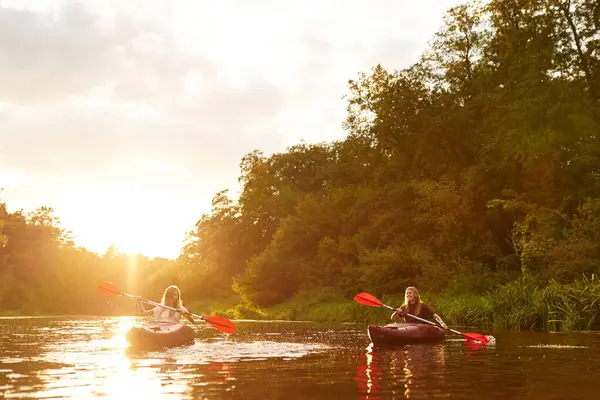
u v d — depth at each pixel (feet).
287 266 141.59
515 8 102.42
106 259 241.76
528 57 97.96
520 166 102.22
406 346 35.99
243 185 201.46
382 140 126.31
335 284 126.52
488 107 106.32
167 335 35.35
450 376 22.18
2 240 181.37
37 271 212.02
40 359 28.37
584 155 93.09
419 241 110.73
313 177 200.75
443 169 117.70
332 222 143.84
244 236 191.72
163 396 17.84
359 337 45.39
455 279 89.45
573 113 93.56
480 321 61.98
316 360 27.81
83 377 21.91
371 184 141.59
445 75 117.70
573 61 100.68
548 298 55.31
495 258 99.40
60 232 224.94
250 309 134.31
